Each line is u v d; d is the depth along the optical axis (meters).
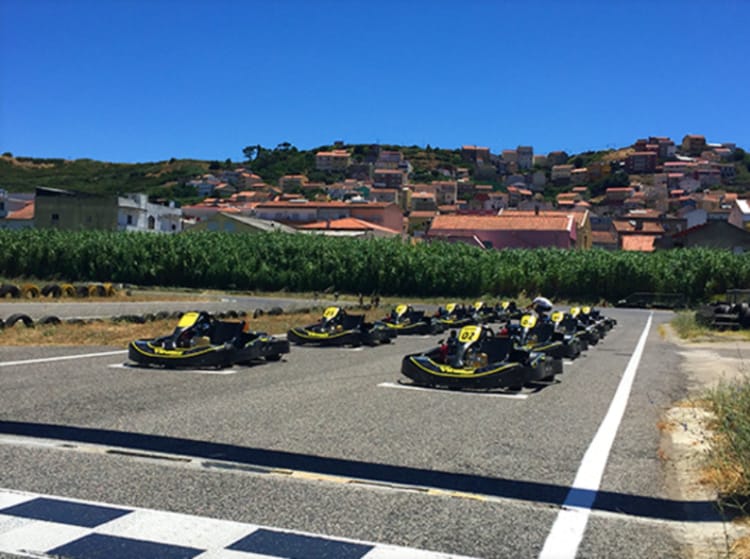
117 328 18.39
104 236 47.78
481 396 10.08
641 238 88.62
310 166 189.00
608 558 4.22
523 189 171.75
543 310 18.48
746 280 44.53
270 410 8.31
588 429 7.98
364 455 6.39
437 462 6.25
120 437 6.68
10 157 187.25
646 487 5.73
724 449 6.30
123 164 194.62
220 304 31.02
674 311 41.22
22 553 4.03
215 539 4.32
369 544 4.30
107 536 4.31
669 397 10.62
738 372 14.00
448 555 4.18
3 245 46.25
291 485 5.42
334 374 11.79
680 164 173.88
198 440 6.70
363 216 85.12
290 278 46.62
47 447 6.23
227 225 66.88
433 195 134.12
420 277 46.09
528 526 4.71
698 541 4.53
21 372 10.55
